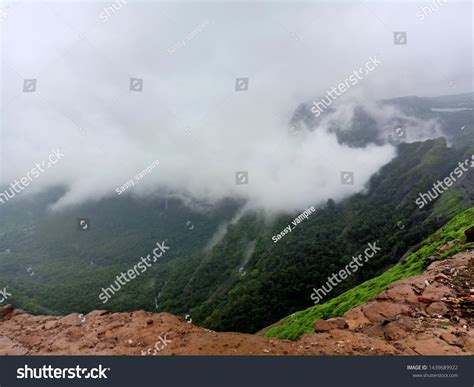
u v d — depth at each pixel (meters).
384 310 10.86
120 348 9.33
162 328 10.41
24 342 10.77
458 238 23.70
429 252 28.11
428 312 10.22
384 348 8.38
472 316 9.49
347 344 8.62
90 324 11.68
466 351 7.92
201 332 9.92
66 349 9.69
